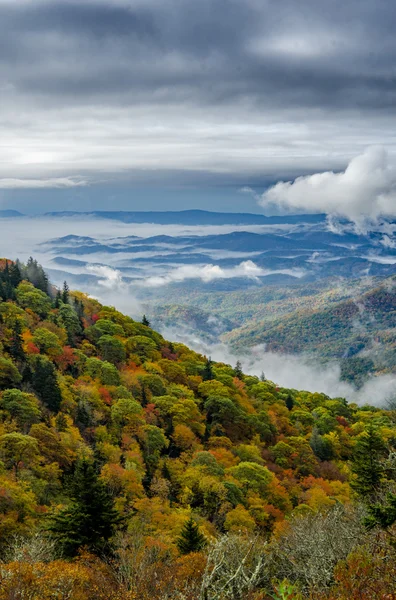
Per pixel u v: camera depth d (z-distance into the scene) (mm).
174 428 88500
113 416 82750
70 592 24188
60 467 62688
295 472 90500
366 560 19812
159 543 38844
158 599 23531
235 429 102125
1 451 56750
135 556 31016
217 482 68125
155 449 79938
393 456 34438
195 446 85938
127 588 26750
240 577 22312
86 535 36719
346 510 36438
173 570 29625
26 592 23547
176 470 74438
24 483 51375
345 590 17906
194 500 68125
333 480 92812
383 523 21000
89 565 32250
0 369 77938
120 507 55562
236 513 59906
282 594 18094
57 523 38344
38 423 68125
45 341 99188
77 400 84750
